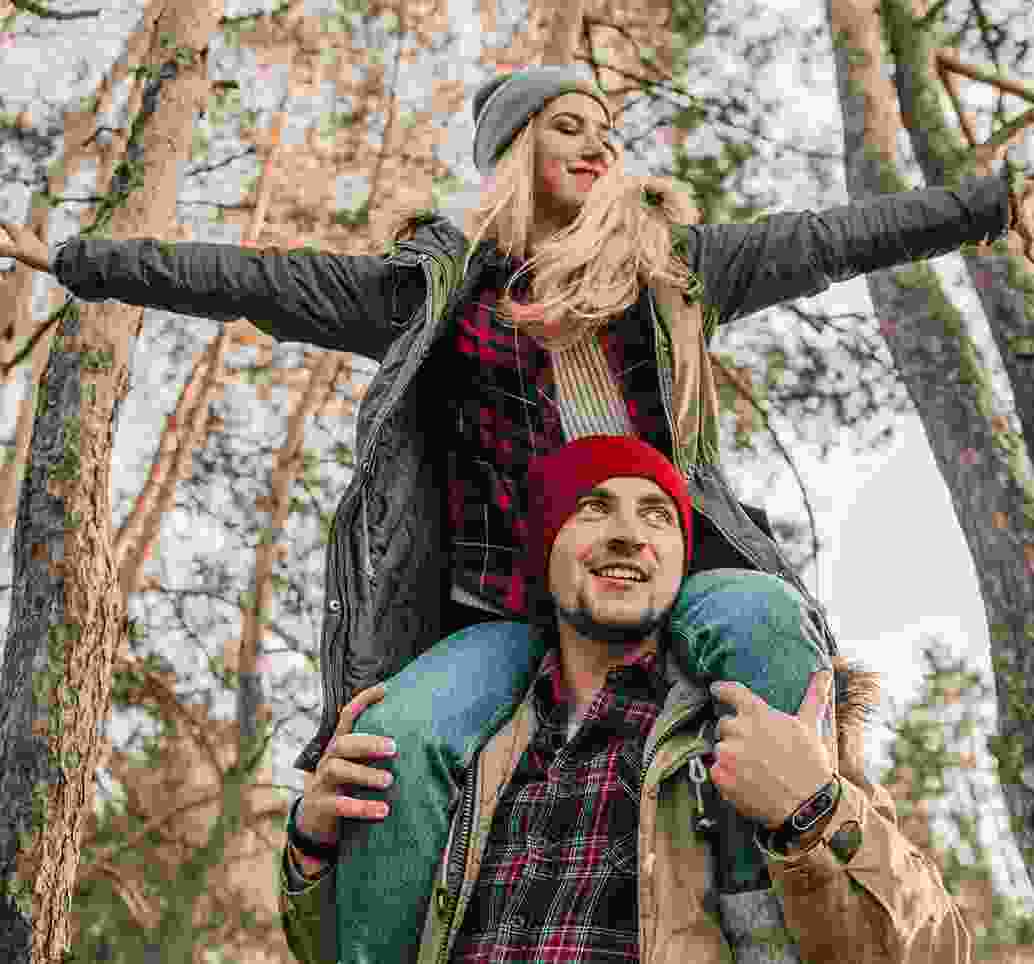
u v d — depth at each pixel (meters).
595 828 2.19
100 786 13.80
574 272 2.76
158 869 13.52
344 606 2.55
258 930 13.59
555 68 2.99
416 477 2.69
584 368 2.73
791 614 2.22
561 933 2.11
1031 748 6.88
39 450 6.94
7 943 6.02
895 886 1.98
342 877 2.24
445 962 2.13
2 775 6.32
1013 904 9.11
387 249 2.86
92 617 6.68
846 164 8.53
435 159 12.60
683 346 2.71
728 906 2.07
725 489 2.70
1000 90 8.68
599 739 2.29
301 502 14.45
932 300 7.89
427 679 2.38
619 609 2.30
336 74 12.30
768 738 2.02
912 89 8.52
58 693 6.45
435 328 2.67
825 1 8.88
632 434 2.68
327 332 2.77
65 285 2.66
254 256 2.73
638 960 2.08
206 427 14.39
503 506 2.66
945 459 7.66
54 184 10.57
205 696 14.23
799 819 1.97
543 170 2.91
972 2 8.66
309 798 2.29
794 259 2.75
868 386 10.46
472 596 2.63
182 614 14.15
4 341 11.02
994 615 7.25
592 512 2.38
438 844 2.23
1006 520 7.31
